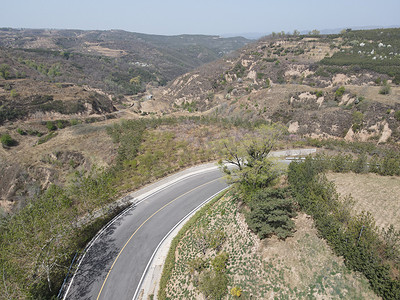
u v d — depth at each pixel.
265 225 19.81
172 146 49.00
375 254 15.24
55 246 23.23
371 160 27.16
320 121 57.12
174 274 23.05
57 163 50.75
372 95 58.56
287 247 19.19
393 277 14.45
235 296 18.06
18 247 21.30
